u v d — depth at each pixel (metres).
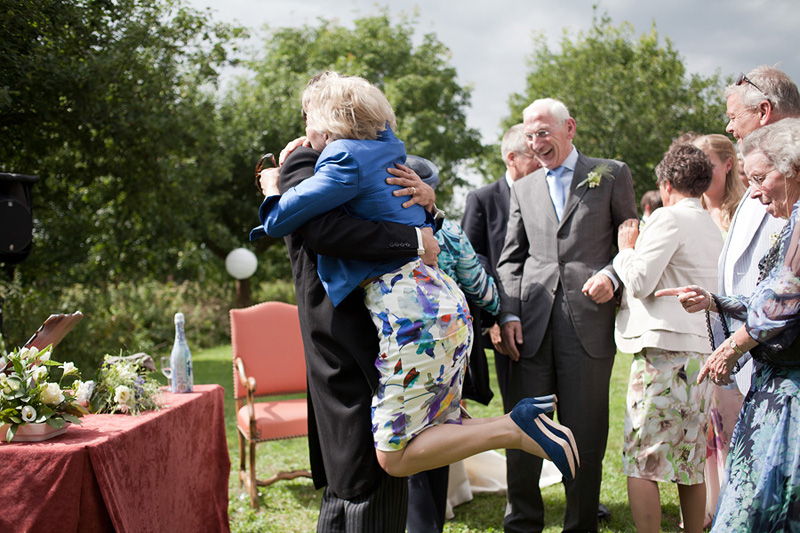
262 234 2.28
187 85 9.72
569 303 3.06
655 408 2.82
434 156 23.02
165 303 15.48
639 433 2.85
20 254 4.69
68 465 2.09
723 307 2.21
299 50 23.92
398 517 2.22
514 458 3.12
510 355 3.18
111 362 2.90
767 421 1.89
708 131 19.73
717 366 2.08
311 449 2.36
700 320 2.85
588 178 3.11
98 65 7.52
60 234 9.52
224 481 3.29
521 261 3.31
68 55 7.57
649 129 19.81
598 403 3.04
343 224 2.05
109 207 10.73
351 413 2.14
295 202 2.05
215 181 11.95
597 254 3.11
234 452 5.31
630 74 20.80
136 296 13.67
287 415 4.07
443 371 2.12
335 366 2.18
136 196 9.77
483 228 3.67
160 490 2.57
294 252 2.34
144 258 11.43
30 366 2.33
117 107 8.56
